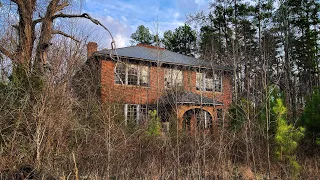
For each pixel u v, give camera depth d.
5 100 7.33
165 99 14.72
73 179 6.12
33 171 6.14
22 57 8.77
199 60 19.98
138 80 18.31
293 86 21.31
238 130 9.06
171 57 20.80
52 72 6.97
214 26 32.28
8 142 7.11
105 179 6.24
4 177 6.13
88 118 8.33
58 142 6.82
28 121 7.09
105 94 14.31
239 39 26.86
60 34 9.07
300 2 26.95
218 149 7.43
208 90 20.64
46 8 11.73
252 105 9.27
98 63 17.16
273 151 8.02
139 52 19.89
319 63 28.34
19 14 11.04
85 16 11.48
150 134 9.38
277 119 7.48
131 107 17.70
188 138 8.11
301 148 9.55
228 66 21.23
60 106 6.97
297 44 28.09
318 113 10.31
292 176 7.20
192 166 6.84
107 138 6.29
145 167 7.12
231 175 7.16
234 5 31.12
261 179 7.23
